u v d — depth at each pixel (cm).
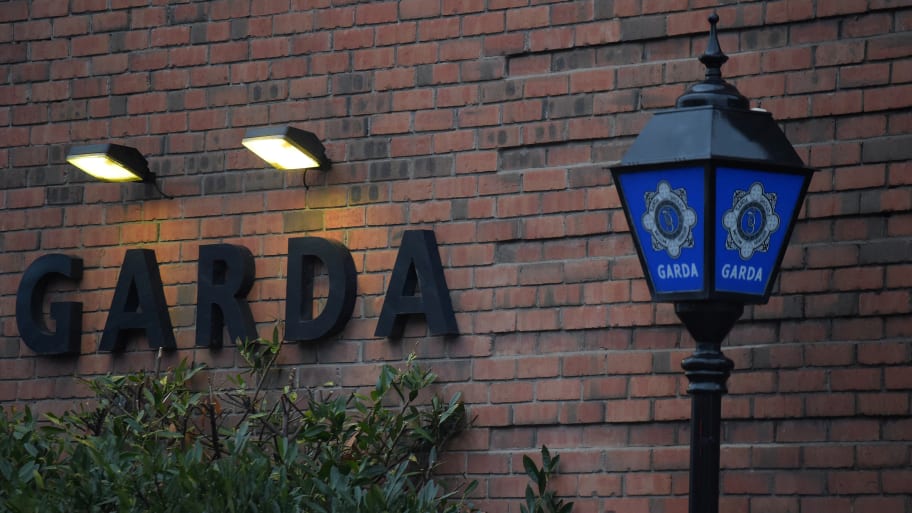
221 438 920
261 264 940
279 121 946
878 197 770
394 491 752
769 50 806
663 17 834
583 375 838
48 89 1020
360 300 907
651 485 812
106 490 734
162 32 990
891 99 771
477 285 873
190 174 970
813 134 791
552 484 839
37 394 994
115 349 966
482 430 862
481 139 882
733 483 788
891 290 761
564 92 861
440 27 902
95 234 993
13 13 1030
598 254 843
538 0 873
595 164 848
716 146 589
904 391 753
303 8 946
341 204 920
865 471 758
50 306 995
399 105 910
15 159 1023
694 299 588
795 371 780
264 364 927
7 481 750
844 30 788
